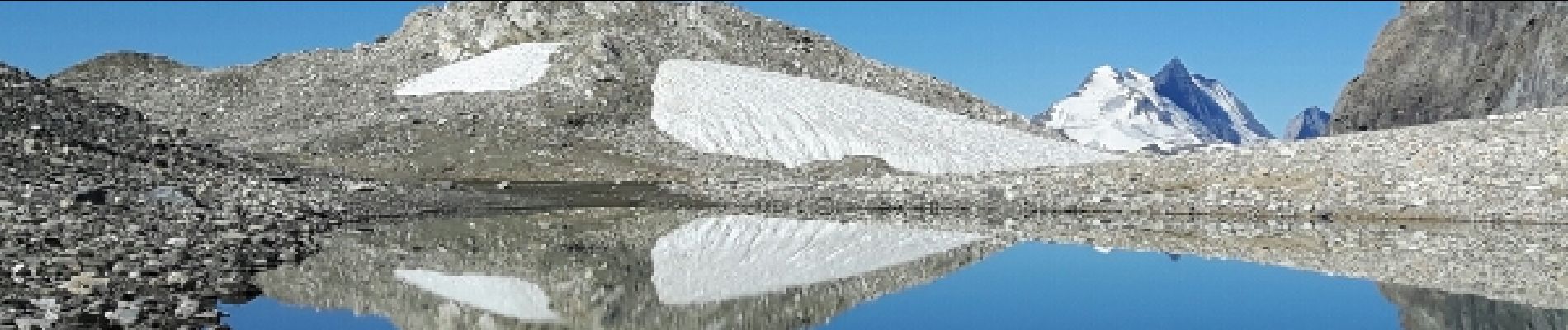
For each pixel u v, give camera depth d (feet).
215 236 135.03
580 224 185.37
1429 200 182.09
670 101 381.40
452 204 217.56
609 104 372.58
